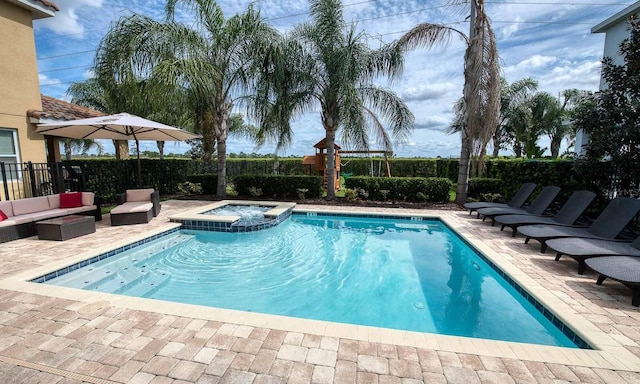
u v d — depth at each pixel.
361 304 4.03
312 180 11.08
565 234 4.91
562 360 2.39
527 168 9.21
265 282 4.69
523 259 4.80
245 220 7.69
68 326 2.80
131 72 9.08
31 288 3.57
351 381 2.14
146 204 7.66
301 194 10.87
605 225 4.87
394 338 2.65
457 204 9.80
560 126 18.36
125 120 7.14
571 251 4.15
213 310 3.09
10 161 7.80
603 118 6.54
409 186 10.23
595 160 6.90
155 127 7.32
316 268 5.27
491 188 9.81
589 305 3.31
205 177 12.15
